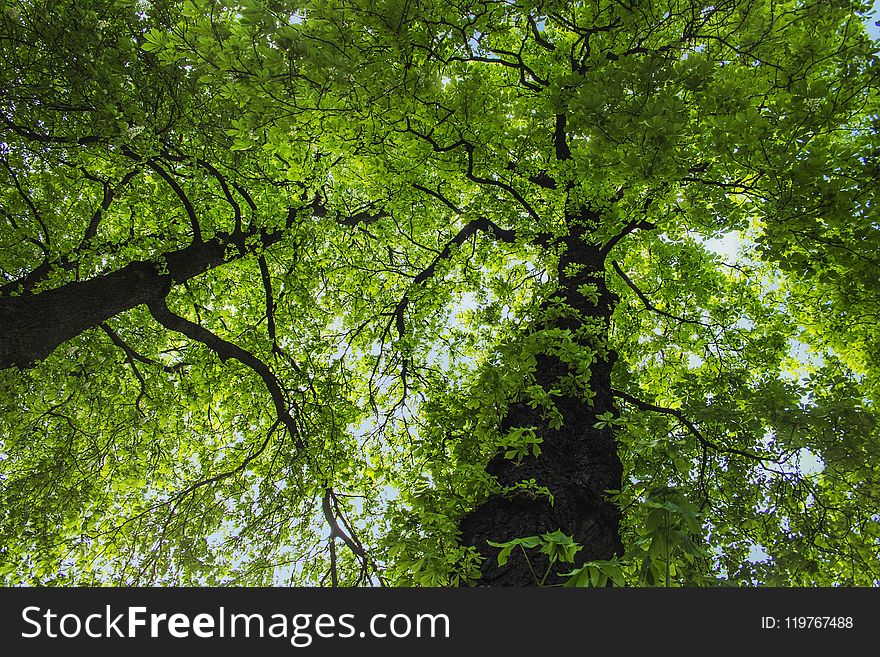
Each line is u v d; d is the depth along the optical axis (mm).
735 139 4539
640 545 2121
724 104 4742
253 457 8195
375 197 8656
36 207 7480
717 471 6066
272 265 9562
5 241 6844
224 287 9461
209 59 4305
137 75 5258
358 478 7371
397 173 7508
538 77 6883
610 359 5195
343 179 8656
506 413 4227
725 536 5406
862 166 4633
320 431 7652
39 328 5203
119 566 7254
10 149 6527
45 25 4941
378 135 6020
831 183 4543
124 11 5215
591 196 6500
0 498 7324
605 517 3520
